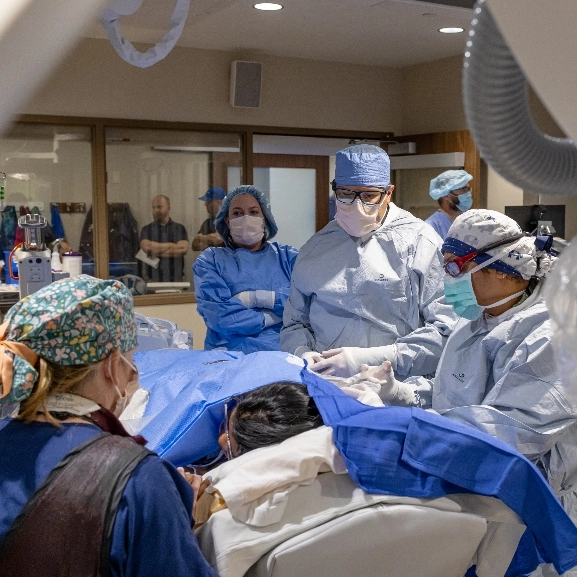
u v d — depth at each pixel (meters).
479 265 1.58
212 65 4.94
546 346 1.47
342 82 5.38
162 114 4.84
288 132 5.24
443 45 4.76
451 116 5.21
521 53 0.47
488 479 1.16
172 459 1.33
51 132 4.63
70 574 0.87
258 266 2.79
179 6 1.77
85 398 1.00
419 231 2.18
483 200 5.14
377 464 1.13
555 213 4.40
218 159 5.11
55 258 4.41
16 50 0.36
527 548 1.24
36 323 0.97
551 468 1.51
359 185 2.14
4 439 0.96
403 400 1.76
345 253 2.20
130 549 0.89
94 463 0.91
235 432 1.22
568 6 0.44
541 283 1.61
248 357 1.53
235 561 1.02
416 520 1.10
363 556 1.07
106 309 0.99
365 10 3.83
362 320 2.16
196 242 5.13
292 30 4.36
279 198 5.93
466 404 1.67
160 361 1.83
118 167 4.83
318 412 1.25
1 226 4.55
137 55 1.80
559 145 0.60
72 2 0.37
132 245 4.95
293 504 1.08
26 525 0.88
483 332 1.69
